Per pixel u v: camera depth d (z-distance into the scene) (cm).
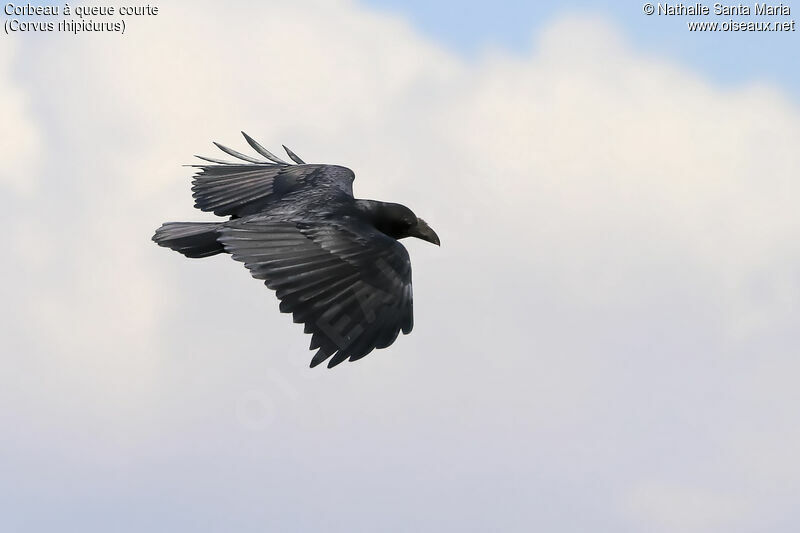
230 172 1655
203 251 1502
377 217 1523
